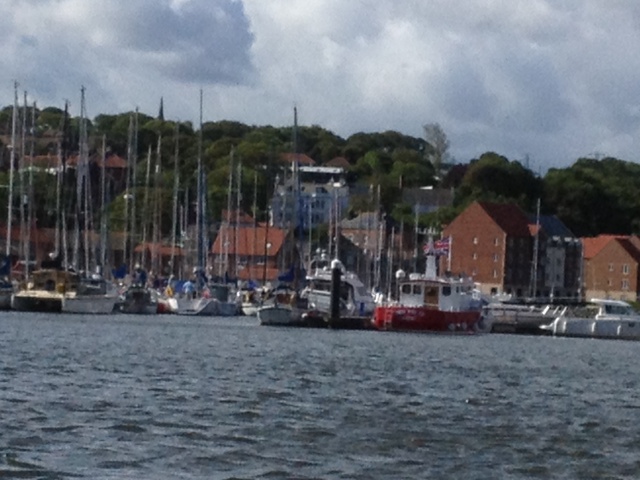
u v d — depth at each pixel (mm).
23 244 150250
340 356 89938
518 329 145875
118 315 136625
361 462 43562
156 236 170000
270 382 67688
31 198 148625
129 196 165500
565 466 44500
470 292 133750
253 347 96312
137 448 44344
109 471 40281
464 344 114062
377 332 126000
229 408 55500
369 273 190750
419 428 51844
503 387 71438
